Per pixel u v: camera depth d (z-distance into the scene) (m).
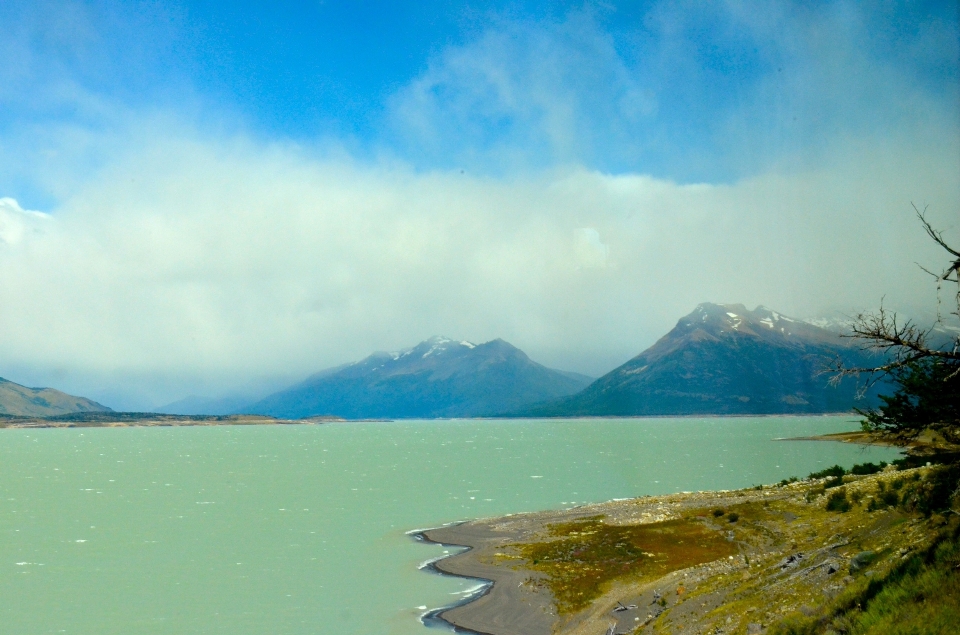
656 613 30.61
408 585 45.94
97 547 63.38
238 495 104.75
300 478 133.12
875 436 22.44
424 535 64.62
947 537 18.92
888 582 18.89
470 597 41.56
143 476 143.50
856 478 56.94
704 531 49.38
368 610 40.78
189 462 188.00
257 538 66.56
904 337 17.73
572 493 96.50
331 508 86.81
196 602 44.25
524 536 57.75
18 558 58.50
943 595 16.45
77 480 135.12
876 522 27.94
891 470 55.59
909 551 20.34
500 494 96.94
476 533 62.66
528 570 45.78
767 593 25.62
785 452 176.38
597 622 32.50
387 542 62.22
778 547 38.91
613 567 43.25
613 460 163.38
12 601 45.03
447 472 139.62
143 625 39.97
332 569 52.06
